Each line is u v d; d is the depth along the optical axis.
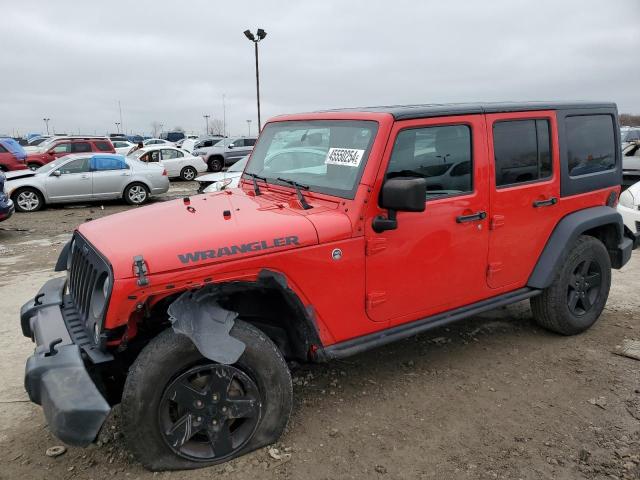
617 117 4.61
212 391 2.70
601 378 3.75
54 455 2.91
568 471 2.76
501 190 3.68
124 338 2.56
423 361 4.05
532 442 3.01
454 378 3.78
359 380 3.76
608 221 4.38
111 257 2.50
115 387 3.03
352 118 3.30
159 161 21.30
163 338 2.59
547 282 4.04
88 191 14.13
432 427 3.17
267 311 3.16
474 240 3.59
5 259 7.84
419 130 3.24
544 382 3.70
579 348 4.25
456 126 3.44
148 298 2.55
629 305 5.28
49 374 2.48
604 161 4.50
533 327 4.71
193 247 2.61
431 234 3.34
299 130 3.71
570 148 4.15
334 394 3.57
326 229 2.94
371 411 3.35
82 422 2.38
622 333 4.55
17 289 6.15
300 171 3.57
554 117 4.00
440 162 3.37
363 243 3.06
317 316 3.01
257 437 2.87
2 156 17.70
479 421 3.23
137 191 14.77
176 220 2.97
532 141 3.88
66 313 3.15
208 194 3.85
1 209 9.73
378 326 3.28
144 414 2.56
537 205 3.92
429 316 3.53
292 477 2.73
